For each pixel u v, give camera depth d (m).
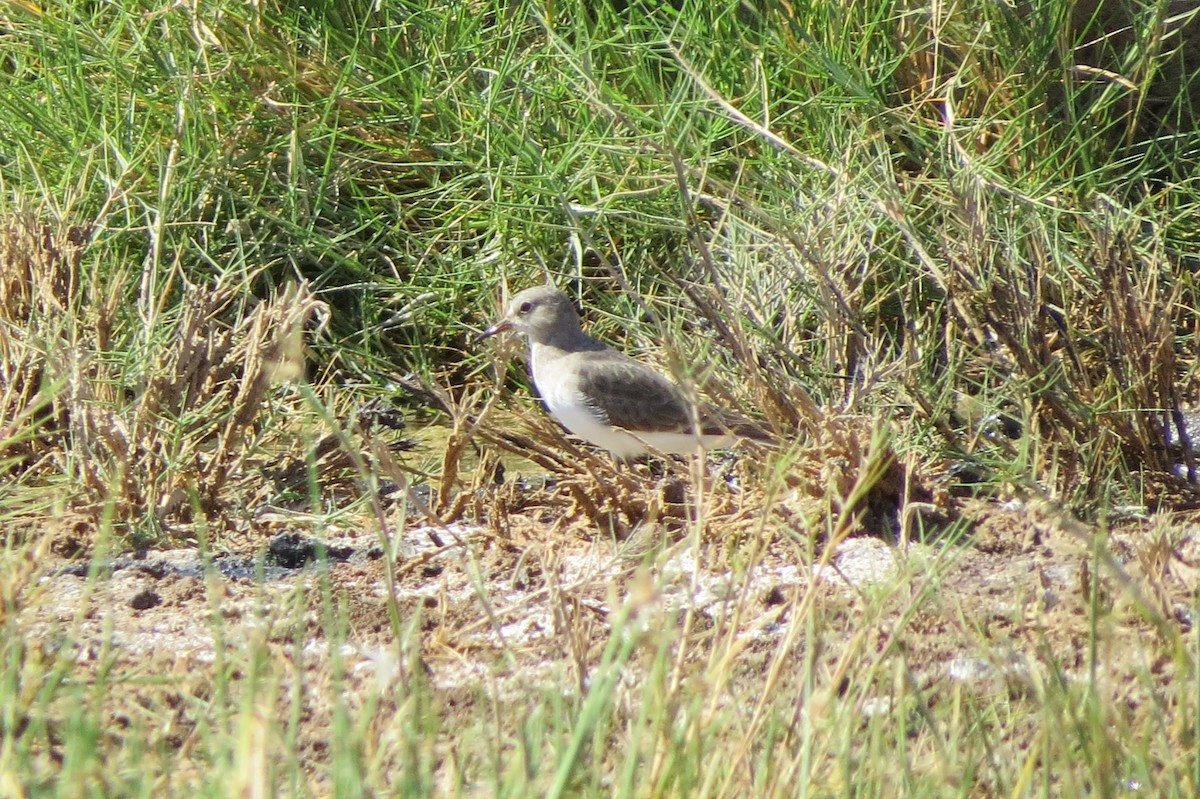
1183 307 12.79
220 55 14.42
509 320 12.19
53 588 9.45
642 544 10.15
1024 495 10.86
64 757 7.04
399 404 13.92
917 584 9.46
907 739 7.60
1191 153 14.34
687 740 6.97
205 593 9.48
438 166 14.41
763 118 14.20
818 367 12.27
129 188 13.46
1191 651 8.20
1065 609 9.09
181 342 11.41
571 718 7.33
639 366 11.70
